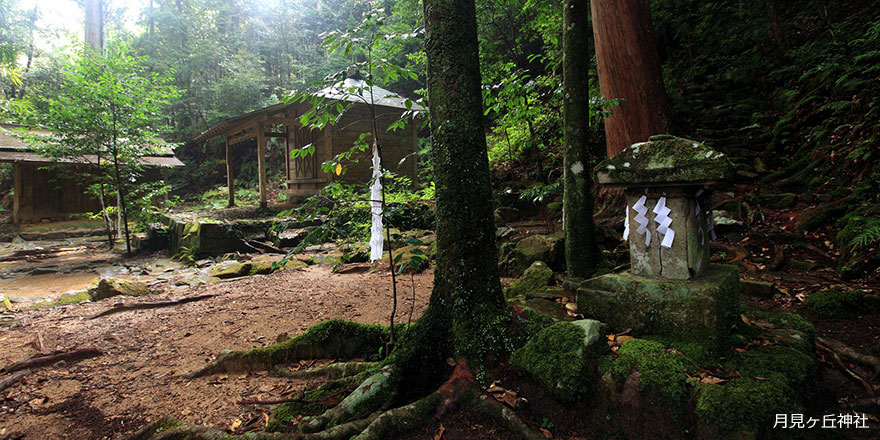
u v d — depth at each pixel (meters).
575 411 2.14
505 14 8.73
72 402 2.76
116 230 13.33
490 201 2.72
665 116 7.10
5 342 3.97
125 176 9.75
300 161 13.52
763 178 6.95
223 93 20.31
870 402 2.34
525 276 4.33
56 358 3.44
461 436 2.14
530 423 2.13
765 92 9.52
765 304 4.07
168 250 9.96
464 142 2.63
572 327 2.32
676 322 2.40
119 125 9.43
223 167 22.00
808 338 2.62
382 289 5.56
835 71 7.41
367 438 2.08
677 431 1.91
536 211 8.97
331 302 5.02
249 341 3.84
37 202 14.53
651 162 2.44
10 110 8.52
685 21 12.34
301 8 24.92
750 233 5.68
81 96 8.83
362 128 12.45
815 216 5.45
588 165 4.12
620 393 2.05
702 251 2.66
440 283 2.73
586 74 4.09
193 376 3.11
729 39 11.34
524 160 11.08
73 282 7.13
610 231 6.09
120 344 3.85
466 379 2.39
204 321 4.46
